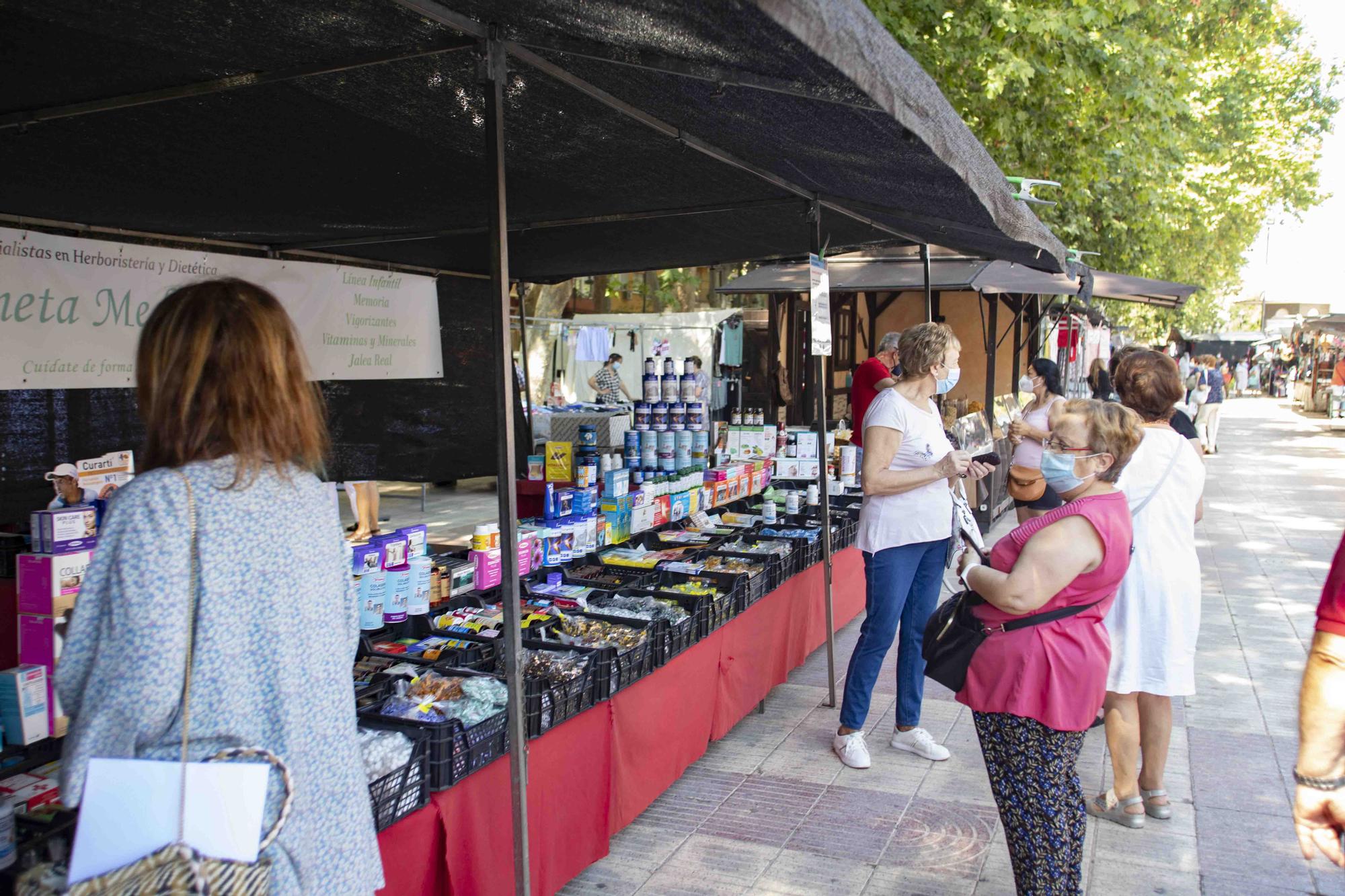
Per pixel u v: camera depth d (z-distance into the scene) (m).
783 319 13.94
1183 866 3.75
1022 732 3.00
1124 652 3.94
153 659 1.48
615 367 16.50
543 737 3.28
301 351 1.78
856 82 2.08
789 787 4.44
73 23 2.54
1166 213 17.11
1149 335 32.81
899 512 4.53
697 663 4.39
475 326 7.84
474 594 4.44
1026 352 13.62
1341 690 1.87
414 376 7.13
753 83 2.39
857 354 14.09
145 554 1.51
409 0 2.35
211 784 1.49
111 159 4.01
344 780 1.71
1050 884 2.96
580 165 4.32
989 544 9.28
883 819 4.13
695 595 4.56
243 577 1.58
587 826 3.55
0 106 3.28
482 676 3.38
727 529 6.28
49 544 3.03
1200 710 5.44
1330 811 1.90
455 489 14.05
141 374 1.68
